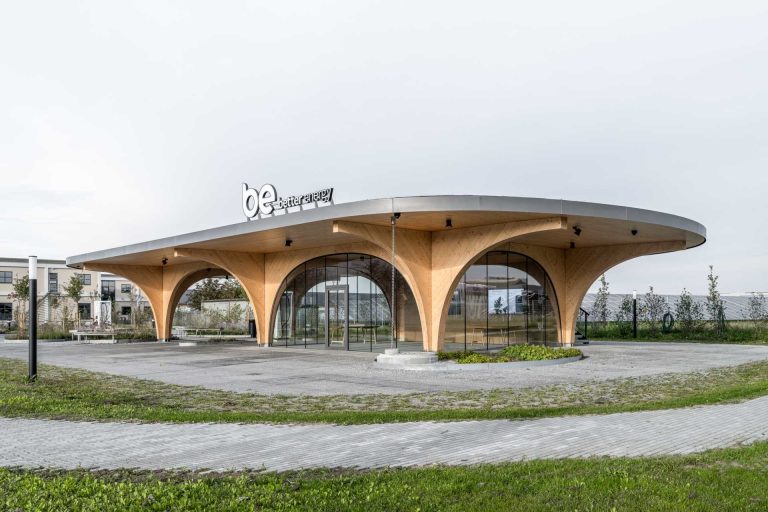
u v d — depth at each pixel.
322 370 18.28
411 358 18.67
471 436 8.68
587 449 7.88
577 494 5.93
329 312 28.02
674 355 23.27
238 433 9.05
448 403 11.93
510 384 14.70
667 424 9.45
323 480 6.55
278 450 7.99
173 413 10.62
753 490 6.01
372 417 10.02
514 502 5.76
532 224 20.02
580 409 10.73
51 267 67.88
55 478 6.88
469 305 24.28
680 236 23.78
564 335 27.84
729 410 10.68
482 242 21.33
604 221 20.06
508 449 7.91
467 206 18.31
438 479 6.50
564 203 18.88
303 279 29.53
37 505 5.91
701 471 6.66
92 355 25.23
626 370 17.80
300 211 20.94
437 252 22.53
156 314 37.78
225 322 48.03
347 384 14.91
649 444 8.12
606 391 13.45
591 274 27.28
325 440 8.52
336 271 27.72
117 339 37.56
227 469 7.14
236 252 30.41
